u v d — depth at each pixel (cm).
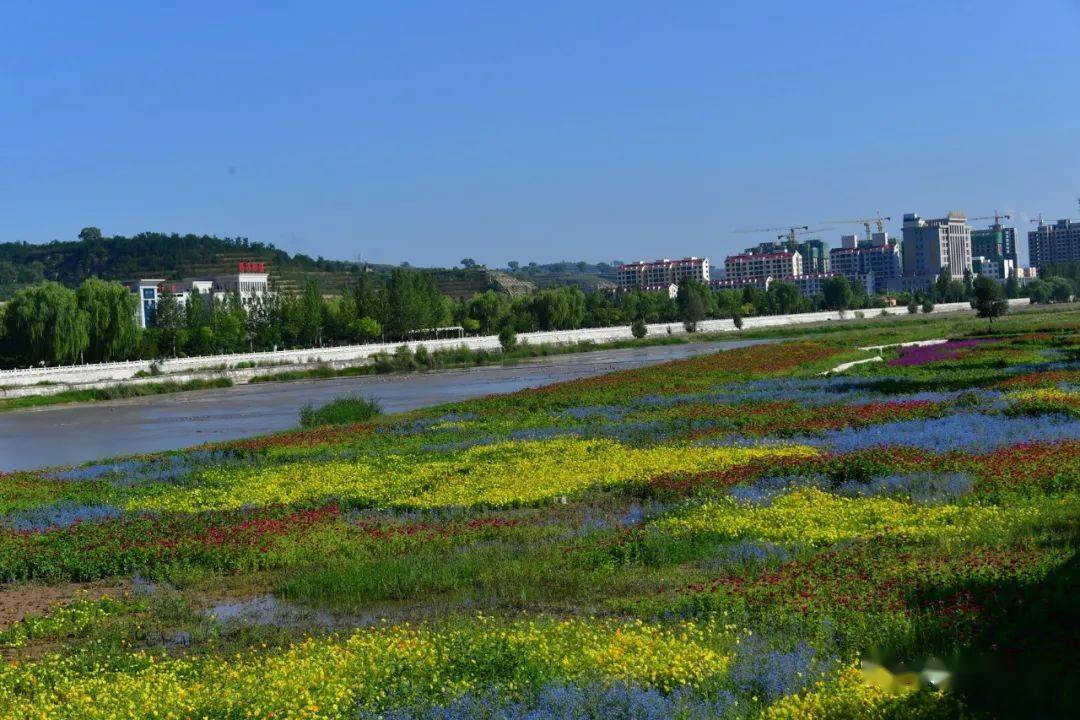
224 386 11238
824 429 4369
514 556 2600
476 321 17788
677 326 18025
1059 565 1977
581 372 10750
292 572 2648
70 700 1706
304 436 5469
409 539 2867
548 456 4162
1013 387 5353
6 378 9762
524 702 1532
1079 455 3150
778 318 19600
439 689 1622
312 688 1644
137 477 4412
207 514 3425
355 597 2358
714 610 1947
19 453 6381
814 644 1684
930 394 5575
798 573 2122
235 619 2247
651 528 2733
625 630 1830
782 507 2862
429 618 2130
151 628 2239
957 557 2152
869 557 2212
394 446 4878
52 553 2869
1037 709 1388
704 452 3972
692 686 1540
